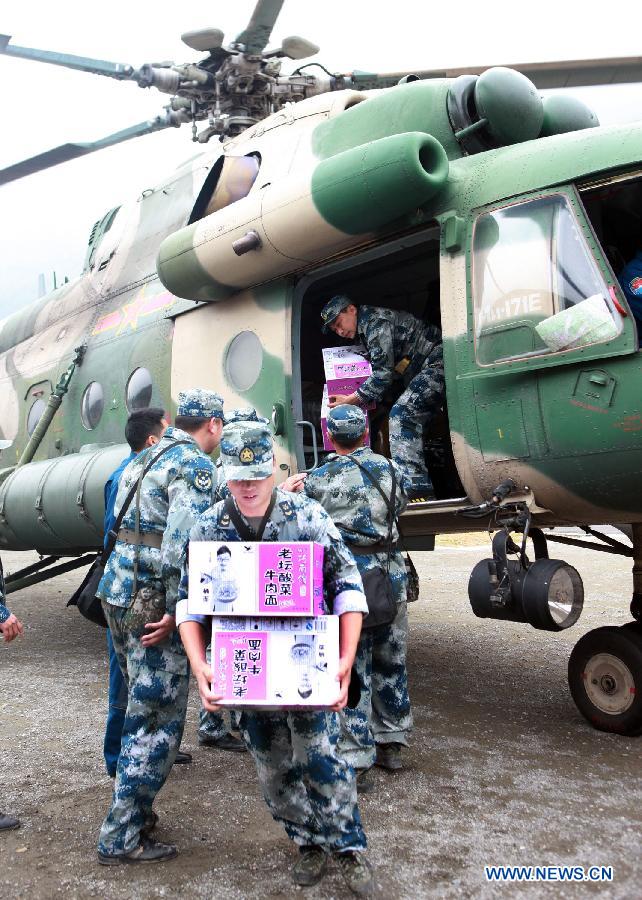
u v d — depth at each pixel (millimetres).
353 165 4180
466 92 4465
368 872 2512
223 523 2402
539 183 3891
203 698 2236
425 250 5137
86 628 7465
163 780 2814
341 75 6844
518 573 3840
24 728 4312
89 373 6949
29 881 2646
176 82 6770
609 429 3584
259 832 2992
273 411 4824
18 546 7121
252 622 2268
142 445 3449
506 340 3893
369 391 4543
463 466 4086
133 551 2959
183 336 5766
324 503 3523
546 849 2799
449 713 4516
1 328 9641
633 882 2566
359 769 3344
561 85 6543
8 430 8430
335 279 5645
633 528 4398
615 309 3568
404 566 3697
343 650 2332
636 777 3477
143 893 2555
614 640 4043
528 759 3723
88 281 7809
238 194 5543
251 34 6398
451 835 2926
